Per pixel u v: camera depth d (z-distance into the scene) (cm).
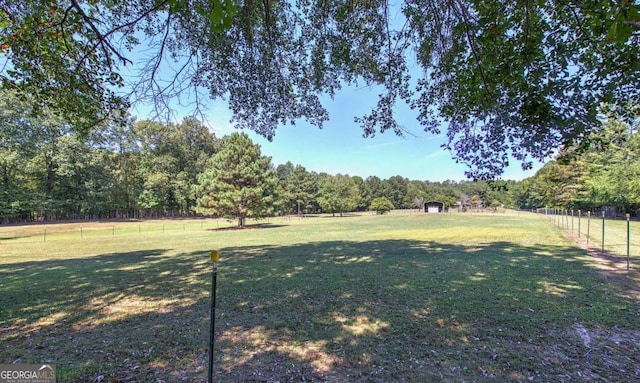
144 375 304
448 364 318
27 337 404
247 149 2880
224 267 891
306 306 517
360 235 1888
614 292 571
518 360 325
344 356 339
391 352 347
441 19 371
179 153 5241
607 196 2977
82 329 431
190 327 432
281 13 475
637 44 266
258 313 487
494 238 1548
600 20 254
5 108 2859
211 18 161
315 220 4272
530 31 309
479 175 377
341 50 461
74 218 4669
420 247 1260
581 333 394
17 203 3456
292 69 538
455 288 610
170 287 671
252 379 294
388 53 443
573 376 294
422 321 440
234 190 2809
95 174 4428
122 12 430
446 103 417
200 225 3697
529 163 346
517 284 635
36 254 1308
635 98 294
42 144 3703
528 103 325
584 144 324
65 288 680
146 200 4953
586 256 977
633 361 322
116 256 1205
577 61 303
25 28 388
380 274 748
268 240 1708
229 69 509
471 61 349
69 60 454
